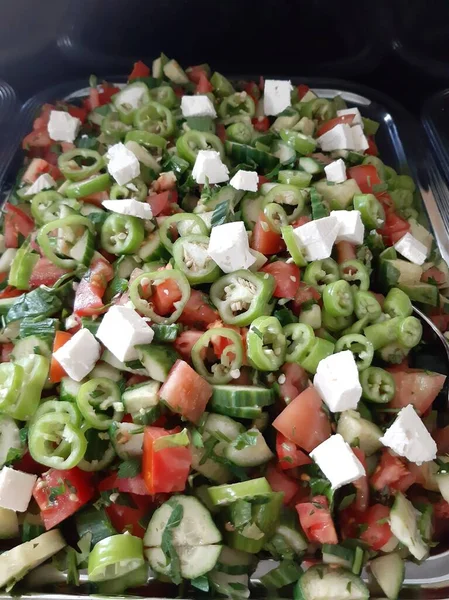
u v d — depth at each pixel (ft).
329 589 0.58
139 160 0.92
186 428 0.65
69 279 0.78
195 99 1.00
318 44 1.13
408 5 1.03
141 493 0.62
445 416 0.74
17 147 1.00
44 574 0.60
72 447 0.62
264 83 1.09
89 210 0.87
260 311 0.72
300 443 0.64
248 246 0.77
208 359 0.70
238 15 1.09
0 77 1.11
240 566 0.61
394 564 0.60
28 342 0.72
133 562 0.58
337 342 0.73
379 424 0.71
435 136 1.01
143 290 0.73
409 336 0.74
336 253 0.82
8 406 0.65
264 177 0.93
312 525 0.61
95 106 1.08
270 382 0.69
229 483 0.64
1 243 0.86
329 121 1.04
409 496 0.67
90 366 0.68
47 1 1.03
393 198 0.94
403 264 0.82
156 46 1.14
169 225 0.81
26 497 0.62
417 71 1.12
